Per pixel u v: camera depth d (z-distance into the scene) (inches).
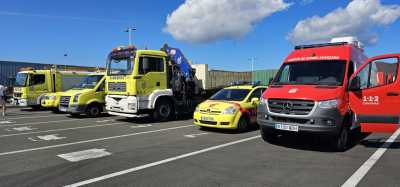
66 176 221.9
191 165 250.4
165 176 221.9
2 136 384.8
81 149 309.0
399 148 318.3
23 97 751.1
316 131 281.4
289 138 365.7
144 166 247.3
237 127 402.9
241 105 412.5
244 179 215.8
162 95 522.0
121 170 236.4
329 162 261.6
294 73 341.4
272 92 316.8
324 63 331.9
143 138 370.0
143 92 498.6
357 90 303.1
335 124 282.4
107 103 534.6
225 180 213.5
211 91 626.2
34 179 215.2
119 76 512.1
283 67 355.9
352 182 210.1
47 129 442.9
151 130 432.1
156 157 276.1
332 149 302.4
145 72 501.4
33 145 329.1
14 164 252.8
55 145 328.8
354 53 346.9
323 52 344.2
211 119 404.8
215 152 295.9
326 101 283.7
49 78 789.9
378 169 241.1
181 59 572.4
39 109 808.3
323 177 220.5
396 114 286.8
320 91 294.2
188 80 578.2
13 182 208.8
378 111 294.5
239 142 344.8
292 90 306.0
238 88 455.2
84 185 203.3
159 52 525.3
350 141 353.7
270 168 242.5
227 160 266.2
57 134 399.2
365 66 307.6
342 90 299.4
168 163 256.2
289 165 251.4
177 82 553.9
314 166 248.8
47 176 221.8
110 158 272.5
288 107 294.5
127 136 384.2
